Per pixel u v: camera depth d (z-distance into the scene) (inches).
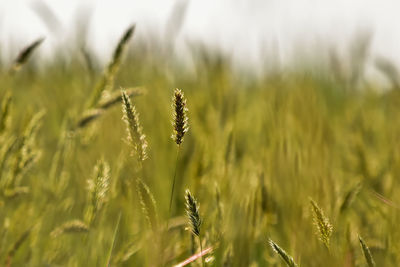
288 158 50.0
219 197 46.8
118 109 53.6
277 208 48.4
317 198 47.7
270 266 49.2
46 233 48.6
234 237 48.1
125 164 48.8
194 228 42.3
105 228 48.5
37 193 50.5
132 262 48.0
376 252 46.5
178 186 52.6
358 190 47.6
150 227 44.0
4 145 48.0
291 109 53.9
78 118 49.9
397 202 50.5
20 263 47.9
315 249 45.7
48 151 53.9
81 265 46.6
